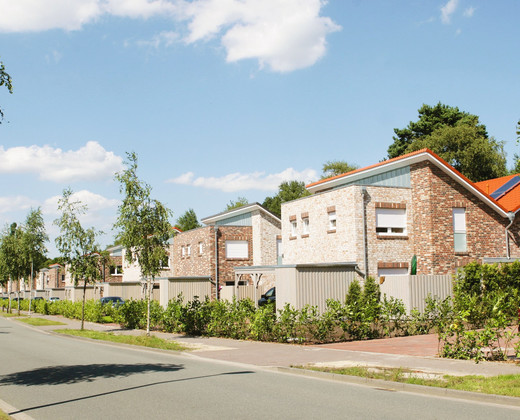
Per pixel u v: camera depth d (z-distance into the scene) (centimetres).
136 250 2170
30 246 4075
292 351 1544
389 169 2814
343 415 761
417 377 1022
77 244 2631
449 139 5041
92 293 4731
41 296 6831
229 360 1424
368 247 2569
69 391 998
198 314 2172
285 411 792
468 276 2150
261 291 3703
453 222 2691
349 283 2178
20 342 2173
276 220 3903
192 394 939
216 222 4100
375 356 1359
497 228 2803
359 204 2580
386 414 765
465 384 935
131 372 1230
